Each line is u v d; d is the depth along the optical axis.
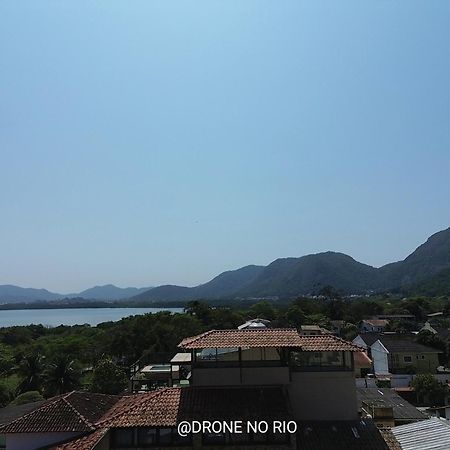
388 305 147.38
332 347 22.53
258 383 22.08
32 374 53.25
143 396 22.70
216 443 19.42
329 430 20.98
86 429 19.92
